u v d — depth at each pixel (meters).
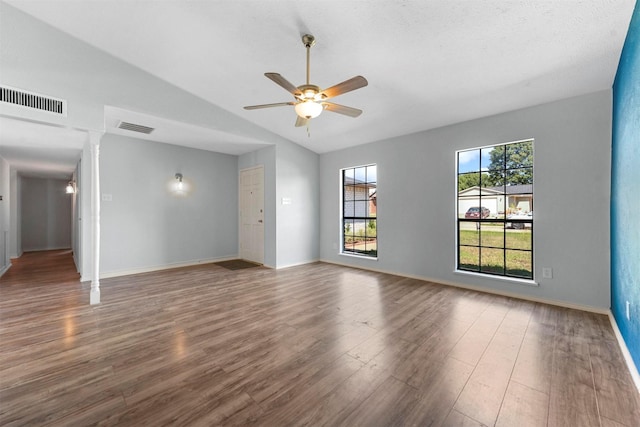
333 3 2.30
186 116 4.09
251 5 2.46
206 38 2.98
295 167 5.69
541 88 3.08
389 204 4.92
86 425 1.48
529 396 1.71
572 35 2.32
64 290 3.90
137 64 3.56
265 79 3.68
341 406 1.63
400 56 2.84
